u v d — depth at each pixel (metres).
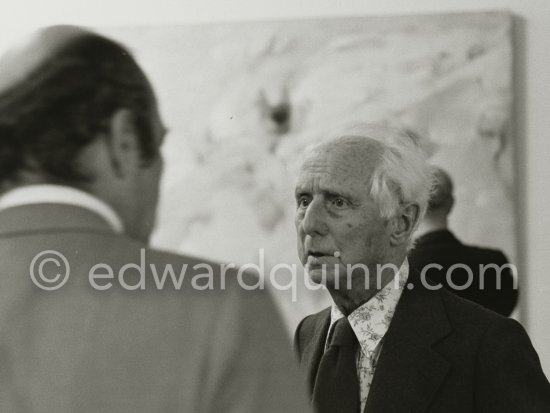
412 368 2.44
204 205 5.88
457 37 5.70
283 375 1.20
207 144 5.93
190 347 1.18
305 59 5.87
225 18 6.02
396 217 2.58
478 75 5.67
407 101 5.73
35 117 1.24
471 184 5.60
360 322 2.56
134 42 6.04
